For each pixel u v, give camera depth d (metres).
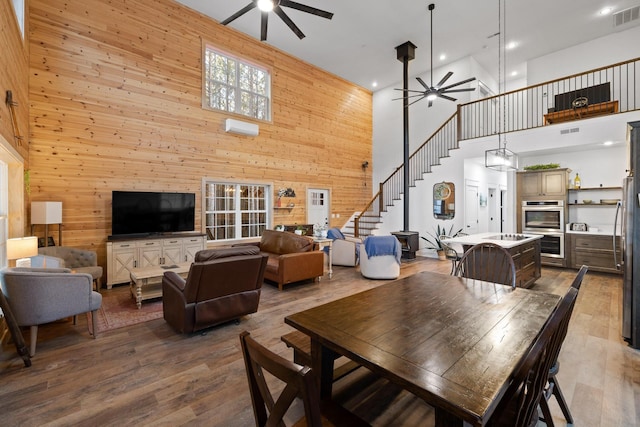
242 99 6.96
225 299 3.11
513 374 1.04
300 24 6.41
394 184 9.35
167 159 5.65
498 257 3.71
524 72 8.81
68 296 2.71
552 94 7.54
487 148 6.60
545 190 6.47
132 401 2.00
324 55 7.79
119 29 5.11
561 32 6.73
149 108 5.43
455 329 1.39
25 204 4.05
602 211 6.12
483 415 0.81
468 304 1.74
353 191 9.52
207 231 6.40
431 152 8.51
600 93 6.85
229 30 6.53
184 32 5.86
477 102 7.25
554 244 6.32
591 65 7.06
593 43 7.04
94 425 1.79
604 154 6.05
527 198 6.73
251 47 6.93
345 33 6.75
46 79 4.46
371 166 10.07
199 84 6.08
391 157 9.67
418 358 1.12
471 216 7.29
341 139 9.14
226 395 2.08
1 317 2.91
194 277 2.81
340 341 1.27
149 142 5.43
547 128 5.83
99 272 4.18
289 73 7.75
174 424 1.80
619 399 2.02
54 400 2.01
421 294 1.93
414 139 9.03
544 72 7.75
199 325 2.96
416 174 8.80
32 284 2.51
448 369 1.05
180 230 5.55
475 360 1.11
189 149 5.95
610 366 2.44
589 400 2.01
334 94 8.94
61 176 4.59
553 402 2.00
